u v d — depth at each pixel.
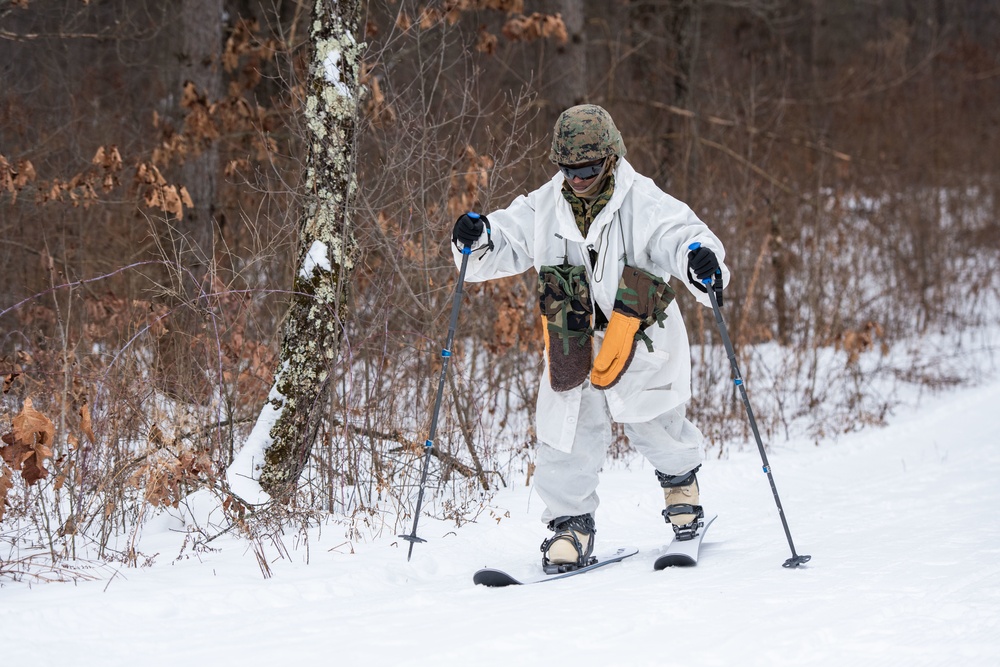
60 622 4.89
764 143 19.81
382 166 9.24
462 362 10.12
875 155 24.39
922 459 11.18
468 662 4.36
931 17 33.66
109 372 7.83
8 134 13.04
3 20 12.95
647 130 17.78
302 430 7.79
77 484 7.32
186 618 5.14
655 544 7.39
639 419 6.30
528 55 16.31
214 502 7.53
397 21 9.72
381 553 6.73
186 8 13.36
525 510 8.32
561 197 6.24
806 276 18.39
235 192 12.71
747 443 12.28
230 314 8.76
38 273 11.61
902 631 4.78
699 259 5.83
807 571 6.06
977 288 21.28
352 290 9.16
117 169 10.34
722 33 24.45
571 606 5.29
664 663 4.35
